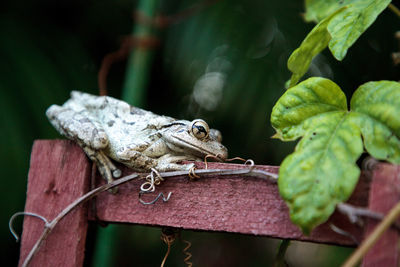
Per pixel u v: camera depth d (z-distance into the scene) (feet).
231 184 1.35
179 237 1.41
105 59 1.74
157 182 1.38
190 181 1.37
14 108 1.70
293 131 1.30
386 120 1.27
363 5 1.33
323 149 1.27
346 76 1.77
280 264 1.39
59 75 1.79
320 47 1.40
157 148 1.47
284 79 1.76
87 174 1.43
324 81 1.31
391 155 1.26
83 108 1.57
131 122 1.50
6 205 1.66
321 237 1.30
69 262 1.40
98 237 1.84
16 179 1.66
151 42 1.77
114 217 1.40
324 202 1.24
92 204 1.41
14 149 1.66
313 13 1.49
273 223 1.33
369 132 1.27
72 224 1.41
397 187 1.26
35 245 1.38
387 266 1.25
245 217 1.34
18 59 1.76
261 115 1.74
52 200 1.43
